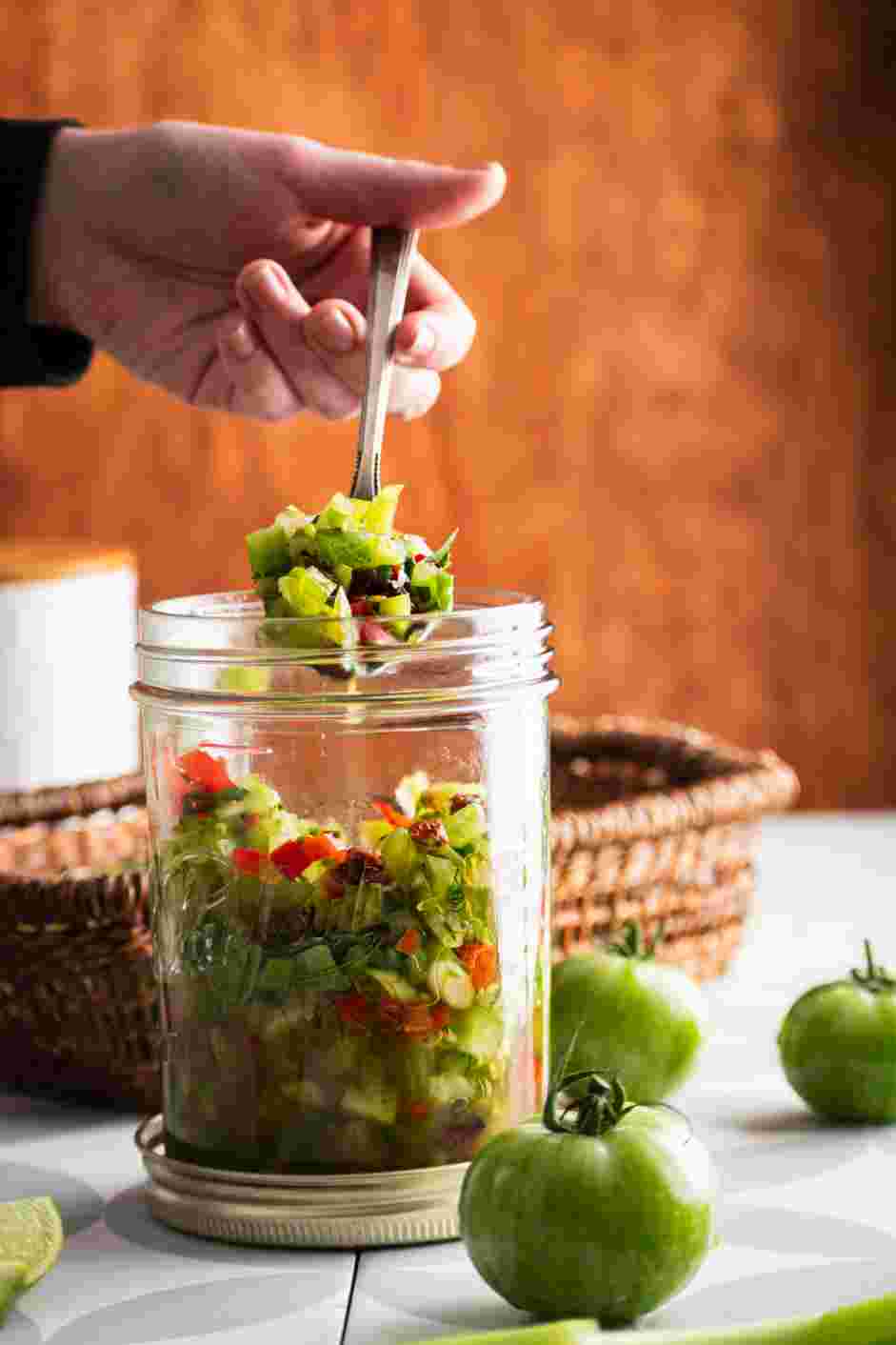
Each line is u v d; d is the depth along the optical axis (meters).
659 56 3.08
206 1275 1.05
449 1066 1.06
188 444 3.07
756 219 3.12
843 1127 1.28
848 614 3.20
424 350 1.32
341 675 1.04
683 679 3.19
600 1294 0.94
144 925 1.32
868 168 3.12
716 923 1.61
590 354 3.12
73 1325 0.98
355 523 1.08
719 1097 1.35
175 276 1.68
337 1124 1.06
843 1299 0.99
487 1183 0.96
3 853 1.67
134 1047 1.34
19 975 1.37
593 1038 1.26
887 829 2.36
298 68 3.02
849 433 3.17
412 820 1.06
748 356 3.14
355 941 1.05
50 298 1.74
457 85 3.05
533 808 1.10
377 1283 1.03
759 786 1.63
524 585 3.15
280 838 1.06
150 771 1.12
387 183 1.55
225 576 3.10
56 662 2.59
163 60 2.99
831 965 1.69
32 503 3.06
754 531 3.17
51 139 1.68
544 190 3.09
